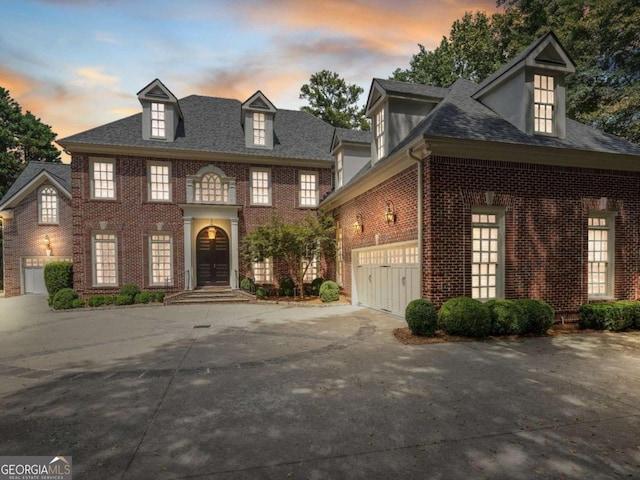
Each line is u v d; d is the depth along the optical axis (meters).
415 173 9.62
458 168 9.19
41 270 21.41
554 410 4.43
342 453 3.44
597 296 10.43
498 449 3.52
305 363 6.48
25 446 3.60
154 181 16.66
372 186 12.56
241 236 17.61
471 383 5.39
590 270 10.49
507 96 10.56
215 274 17.83
